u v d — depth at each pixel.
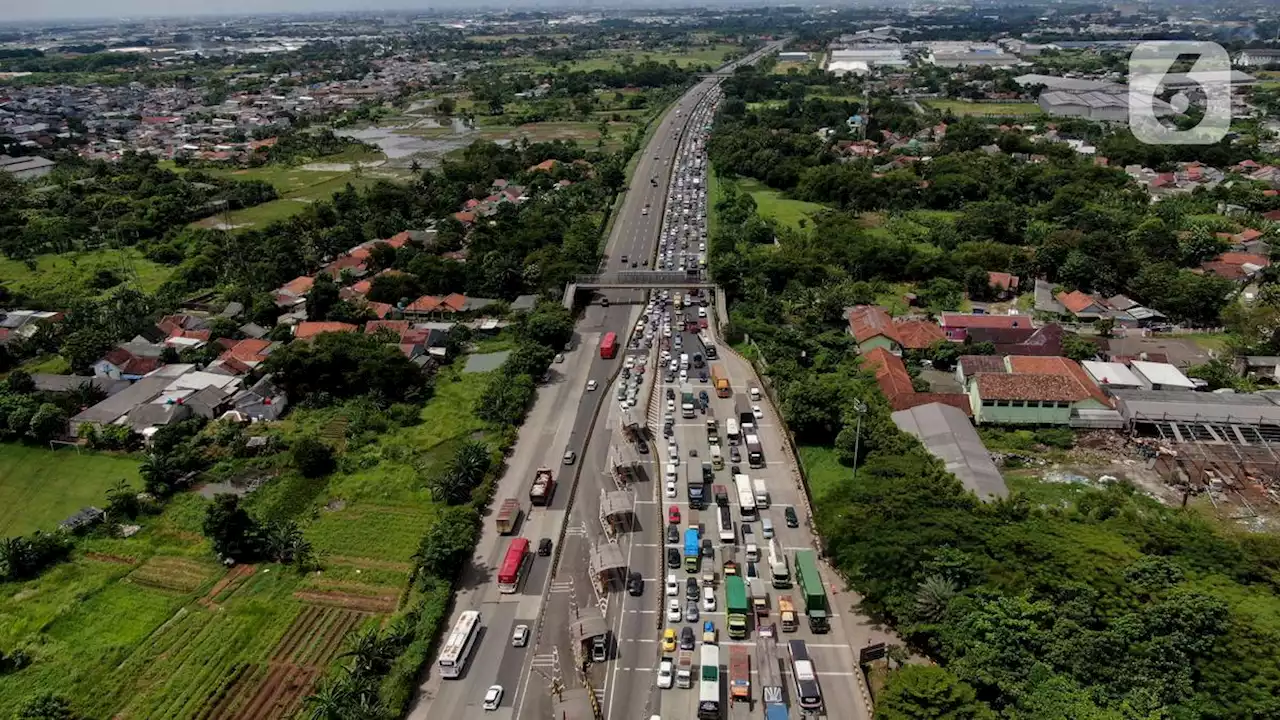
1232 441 126.00
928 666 79.38
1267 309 162.00
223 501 108.06
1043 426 134.12
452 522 107.56
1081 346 156.38
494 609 96.69
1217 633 76.81
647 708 82.56
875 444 122.50
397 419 144.25
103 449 136.00
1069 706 71.50
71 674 89.06
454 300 194.00
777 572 98.81
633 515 114.12
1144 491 116.75
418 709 82.81
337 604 99.12
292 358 149.38
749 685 84.25
